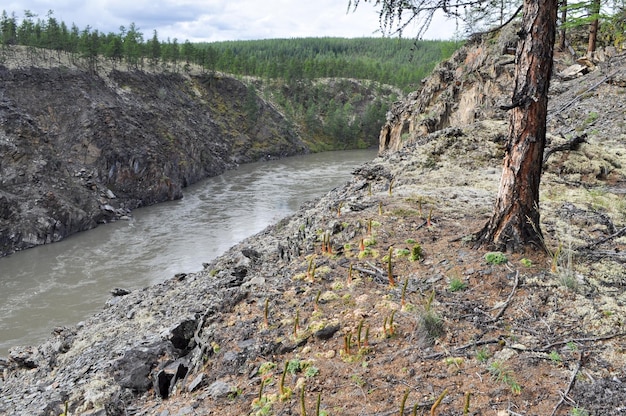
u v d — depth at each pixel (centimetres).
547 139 1711
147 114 7338
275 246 1527
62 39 7694
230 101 10525
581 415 513
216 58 11412
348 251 1016
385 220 1145
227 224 4538
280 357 720
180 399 712
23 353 1439
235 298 922
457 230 1048
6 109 5225
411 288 824
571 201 1245
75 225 4550
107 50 8175
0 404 1009
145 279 3170
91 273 3344
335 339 725
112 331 1303
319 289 880
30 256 3828
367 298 816
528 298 750
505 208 880
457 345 666
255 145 9969
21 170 4709
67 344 1356
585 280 786
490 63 3203
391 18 806
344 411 575
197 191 6425
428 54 14600
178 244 3962
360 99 13875
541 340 655
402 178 1603
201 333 862
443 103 3434
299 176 7306
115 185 5738
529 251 866
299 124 12075
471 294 785
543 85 805
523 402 547
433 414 538
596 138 1853
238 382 689
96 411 763
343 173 7525
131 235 4338
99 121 6191
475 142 1836
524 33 794
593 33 2784
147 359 856
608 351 616
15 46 7150
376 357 667
